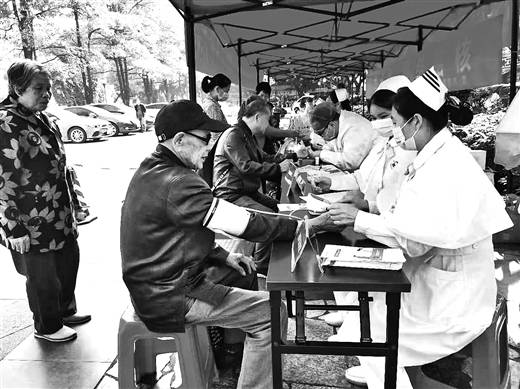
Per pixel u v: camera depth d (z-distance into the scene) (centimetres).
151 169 195
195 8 454
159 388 238
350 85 1697
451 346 189
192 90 474
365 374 226
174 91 4200
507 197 454
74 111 1977
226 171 332
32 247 274
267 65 1102
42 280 280
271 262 186
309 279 166
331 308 205
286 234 205
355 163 394
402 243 189
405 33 759
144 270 194
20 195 267
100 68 2661
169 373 252
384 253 182
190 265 195
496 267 382
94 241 516
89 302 350
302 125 862
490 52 543
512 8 487
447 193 180
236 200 325
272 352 183
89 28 2366
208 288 198
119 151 1442
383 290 161
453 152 186
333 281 163
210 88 488
